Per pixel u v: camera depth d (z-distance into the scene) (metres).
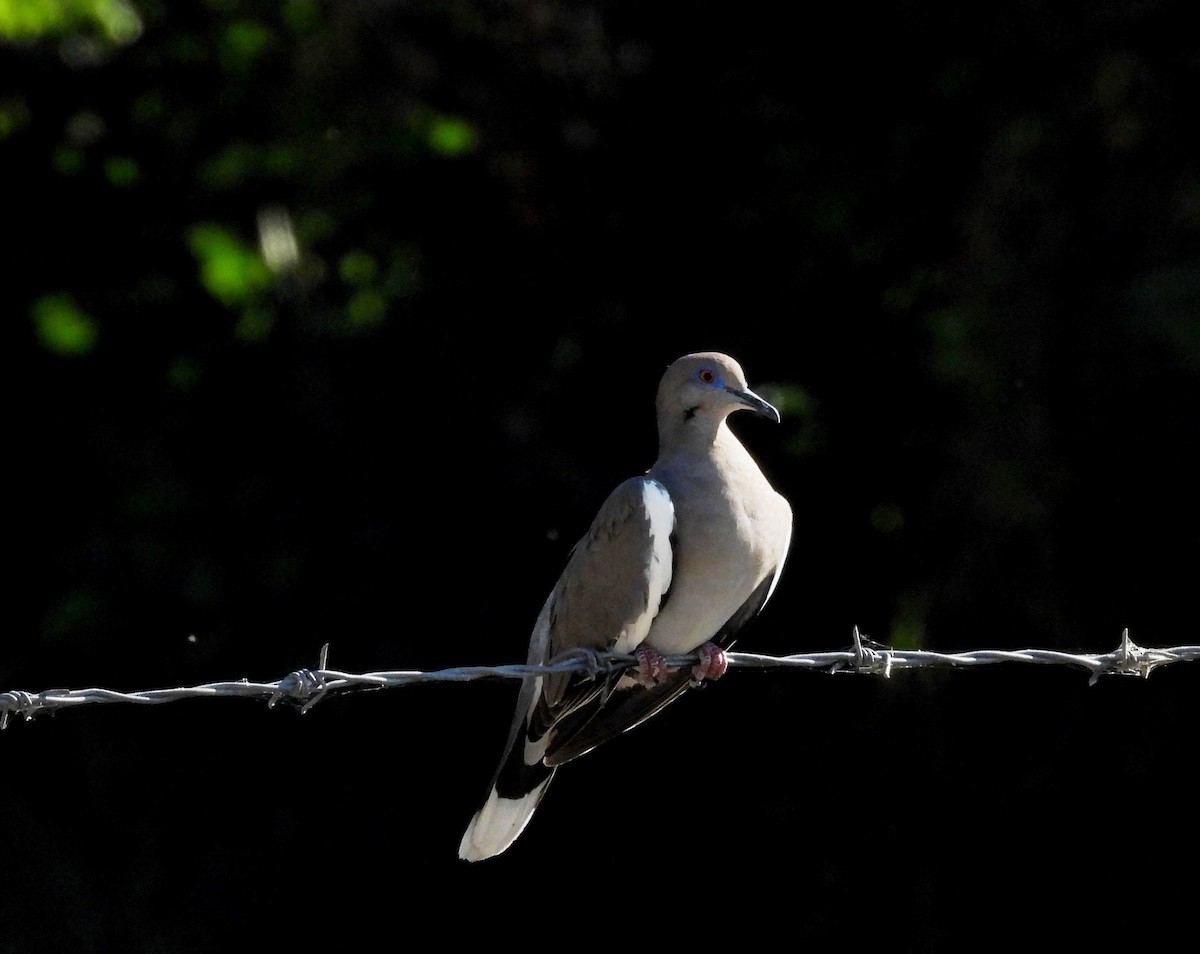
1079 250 12.63
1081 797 12.93
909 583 13.28
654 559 7.31
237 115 14.59
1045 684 12.98
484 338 14.36
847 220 13.84
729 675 13.75
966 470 12.69
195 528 14.62
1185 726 12.69
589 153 14.20
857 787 13.51
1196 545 12.42
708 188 14.25
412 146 14.07
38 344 14.93
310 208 14.46
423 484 14.27
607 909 14.20
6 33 12.95
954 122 13.72
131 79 14.65
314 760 14.65
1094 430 12.59
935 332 12.88
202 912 14.66
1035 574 12.59
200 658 14.51
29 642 14.94
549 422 14.15
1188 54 12.59
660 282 14.25
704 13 14.24
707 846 14.02
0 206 14.73
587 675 7.25
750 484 7.59
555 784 14.16
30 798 15.14
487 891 14.35
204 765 14.89
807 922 13.65
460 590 14.11
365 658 14.14
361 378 14.48
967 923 13.15
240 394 14.83
